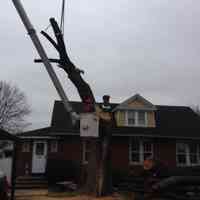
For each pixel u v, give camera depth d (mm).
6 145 15758
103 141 10992
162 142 23703
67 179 18500
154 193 6926
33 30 10047
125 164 22625
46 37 11031
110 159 11023
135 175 13086
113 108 24750
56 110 24922
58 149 22500
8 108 42406
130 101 24297
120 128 23484
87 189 10867
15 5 9820
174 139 23922
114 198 9969
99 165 10812
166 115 26984
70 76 11117
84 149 21906
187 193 6715
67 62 11109
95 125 10055
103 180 10656
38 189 16766
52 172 18625
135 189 9562
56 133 21906
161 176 9859
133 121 24250
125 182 12164
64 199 10234
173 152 23641
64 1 10930
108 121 11141
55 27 10906
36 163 22984
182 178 6816
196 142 24328
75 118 10633
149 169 10148
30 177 20188
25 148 23172
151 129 24016
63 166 18812
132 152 23172
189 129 24906
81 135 10031
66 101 10648
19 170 22609
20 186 17359
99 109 11070
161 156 23344
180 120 26391
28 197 11852
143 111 24531
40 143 23375
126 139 23234
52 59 11148
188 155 23953
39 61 10508
